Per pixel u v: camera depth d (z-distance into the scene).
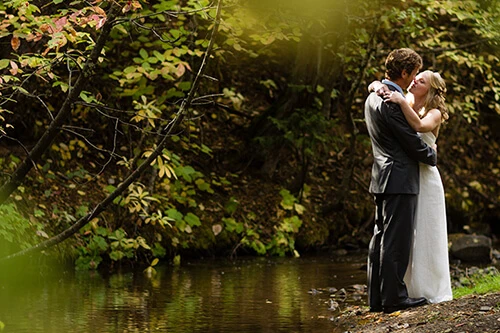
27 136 11.65
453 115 16.89
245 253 12.31
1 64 6.25
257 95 14.97
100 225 10.86
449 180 15.81
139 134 12.62
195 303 7.73
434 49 13.05
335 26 12.70
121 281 9.30
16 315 7.00
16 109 11.41
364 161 15.04
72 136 12.24
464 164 16.59
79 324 6.59
